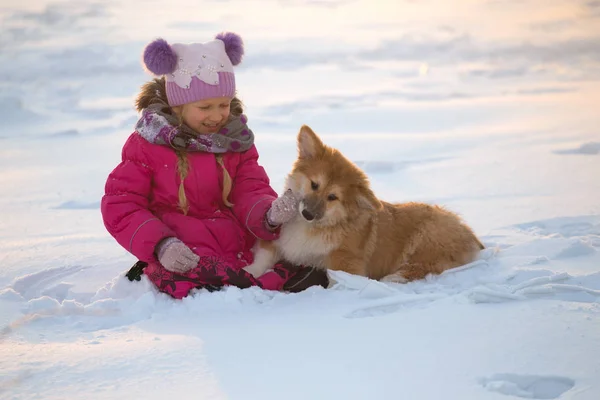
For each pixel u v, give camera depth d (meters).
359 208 4.25
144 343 3.13
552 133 9.70
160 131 4.00
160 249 3.84
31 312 3.72
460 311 3.41
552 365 2.73
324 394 2.56
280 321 3.45
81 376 2.74
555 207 6.06
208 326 3.40
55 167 8.75
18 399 2.54
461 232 4.55
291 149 9.05
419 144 9.35
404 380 2.66
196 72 4.01
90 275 4.66
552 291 3.63
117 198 4.00
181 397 2.55
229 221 4.26
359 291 3.87
